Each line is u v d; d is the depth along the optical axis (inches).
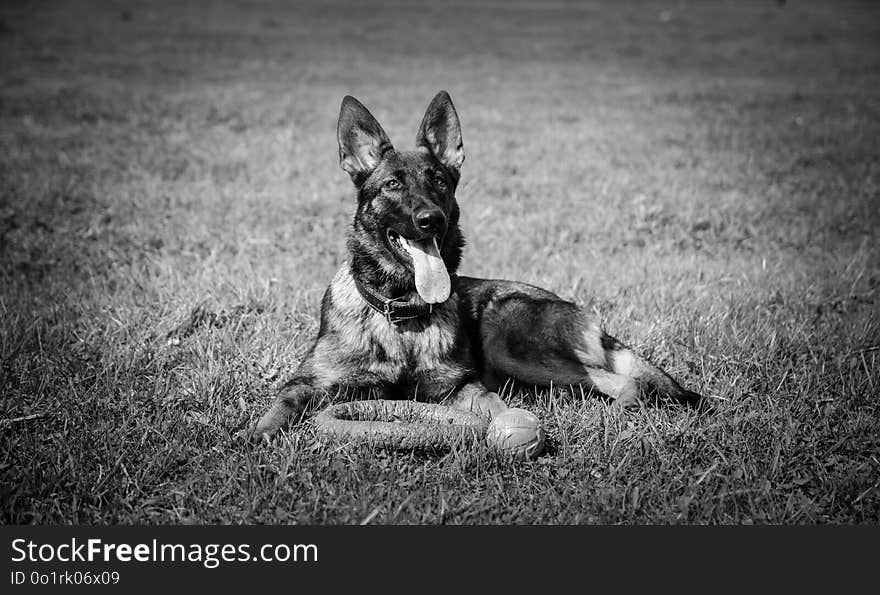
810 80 874.1
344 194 422.3
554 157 521.3
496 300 213.5
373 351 192.7
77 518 145.9
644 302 264.4
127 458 163.0
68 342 224.1
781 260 323.3
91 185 423.2
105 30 1182.3
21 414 180.7
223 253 321.1
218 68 912.9
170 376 205.5
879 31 1316.4
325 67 947.3
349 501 151.9
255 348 223.0
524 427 165.5
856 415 189.2
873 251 330.3
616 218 384.2
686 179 466.3
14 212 360.5
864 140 566.3
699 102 747.4
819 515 151.2
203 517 147.2
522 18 1513.3
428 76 905.5
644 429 176.7
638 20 1488.7
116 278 283.9
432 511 149.8
